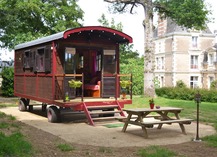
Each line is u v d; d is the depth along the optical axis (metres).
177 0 23.17
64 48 12.75
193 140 8.96
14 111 16.39
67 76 12.63
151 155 6.93
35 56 14.52
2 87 27.02
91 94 14.02
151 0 22.70
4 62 33.88
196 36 49.16
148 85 22.73
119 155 7.09
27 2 35.50
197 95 9.08
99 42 13.48
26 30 36.88
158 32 54.00
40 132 9.77
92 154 7.13
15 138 7.76
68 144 8.06
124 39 13.34
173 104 19.16
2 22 23.08
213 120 13.29
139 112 9.41
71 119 13.55
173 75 48.47
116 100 13.08
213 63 46.38
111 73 13.72
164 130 10.79
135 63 31.69
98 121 12.73
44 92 13.48
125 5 24.52
